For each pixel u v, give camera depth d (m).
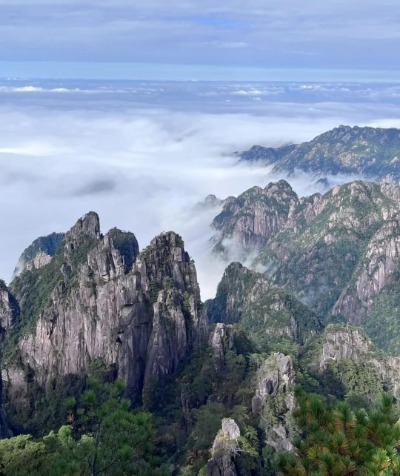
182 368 116.75
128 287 121.38
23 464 63.19
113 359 118.31
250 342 132.25
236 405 94.88
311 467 28.98
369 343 130.50
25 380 127.50
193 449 84.94
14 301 160.50
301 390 31.73
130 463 34.47
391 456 27.00
